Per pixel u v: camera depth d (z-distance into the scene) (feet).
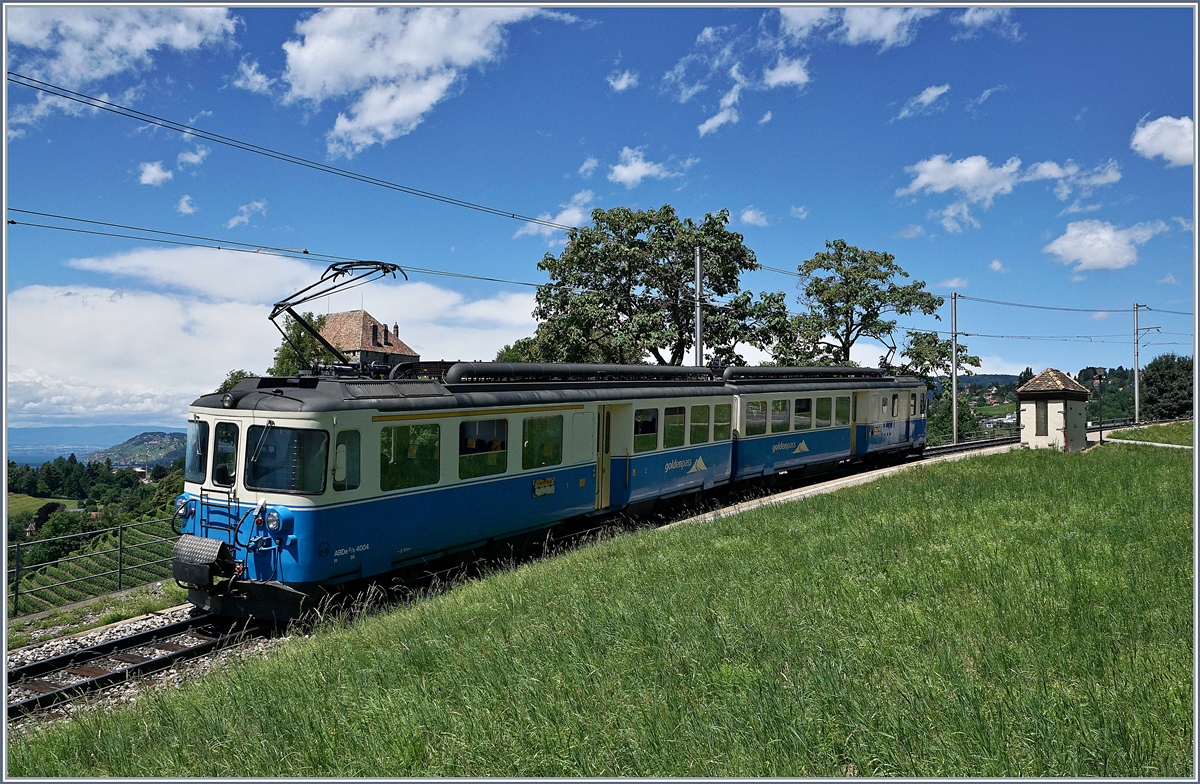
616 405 47.67
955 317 120.78
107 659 28.86
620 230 96.53
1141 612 21.07
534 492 41.11
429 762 15.93
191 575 30.73
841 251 115.24
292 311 37.52
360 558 32.14
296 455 30.55
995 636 19.90
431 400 35.29
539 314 98.32
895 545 31.01
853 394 76.13
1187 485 42.65
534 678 19.39
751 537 35.88
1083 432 77.56
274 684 21.48
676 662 19.65
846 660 18.81
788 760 14.58
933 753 14.32
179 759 17.58
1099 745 14.11
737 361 96.89
